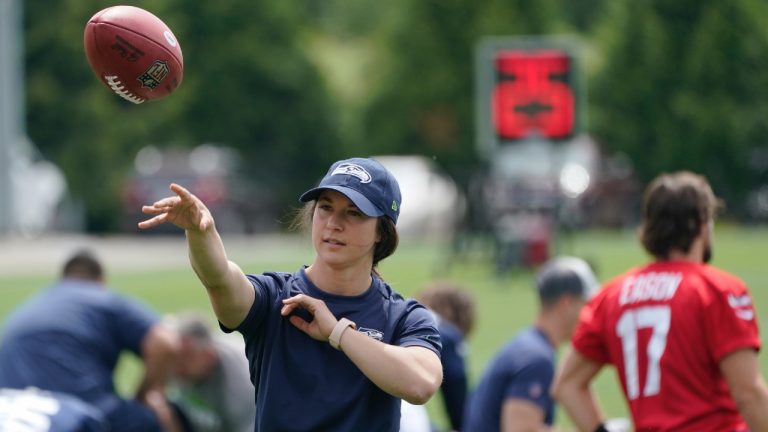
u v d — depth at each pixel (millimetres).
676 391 18953
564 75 65375
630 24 166625
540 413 24297
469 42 176000
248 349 16016
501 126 65875
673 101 165625
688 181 19828
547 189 75688
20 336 29234
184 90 171875
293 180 182250
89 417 22547
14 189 119688
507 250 74375
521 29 176750
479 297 64375
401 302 16188
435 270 77500
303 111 180875
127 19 16422
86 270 30391
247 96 179125
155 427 28922
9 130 117812
